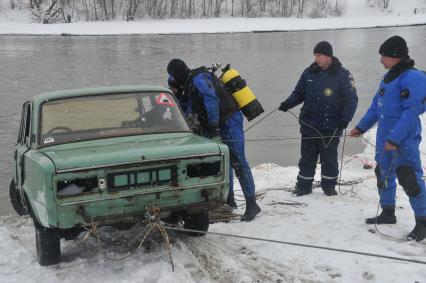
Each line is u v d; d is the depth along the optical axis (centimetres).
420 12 8181
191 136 535
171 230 593
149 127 550
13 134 1455
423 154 1013
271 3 8294
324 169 750
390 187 592
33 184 481
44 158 464
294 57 3356
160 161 463
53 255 512
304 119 744
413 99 529
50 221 445
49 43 4697
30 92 2189
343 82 717
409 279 455
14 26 6525
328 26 6538
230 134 634
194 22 7006
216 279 472
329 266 488
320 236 568
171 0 7894
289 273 477
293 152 1235
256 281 463
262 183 870
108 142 512
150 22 7094
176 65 624
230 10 8169
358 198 739
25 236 630
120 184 454
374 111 613
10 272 505
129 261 512
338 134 736
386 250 521
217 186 483
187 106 634
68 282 474
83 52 3834
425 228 546
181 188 470
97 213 451
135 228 612
